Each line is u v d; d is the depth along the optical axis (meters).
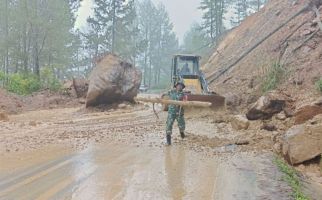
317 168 10.10
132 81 27.89
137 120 19.30
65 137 13.90
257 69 25.66
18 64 45.38
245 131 14.26
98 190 7.33
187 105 12.20
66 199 6.80
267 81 21.20
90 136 14.09
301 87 18.25
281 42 25.59
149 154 10.73
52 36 41.53
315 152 10.20
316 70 18.98
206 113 19.03
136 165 9.38
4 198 6.88
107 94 26.42
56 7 41.34
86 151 11.20
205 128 15.54
